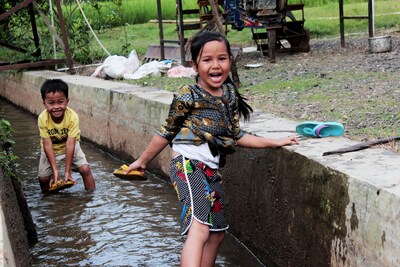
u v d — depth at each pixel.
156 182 7.54
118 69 10.87
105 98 9.08
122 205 6.70
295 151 4.45
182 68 10.50
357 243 3.70
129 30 19.98
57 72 12.41
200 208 4.02
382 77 8.27
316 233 4.19
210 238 4.20
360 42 13.07
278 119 5.79
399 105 6.42
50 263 5.33
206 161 4.12
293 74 9.45
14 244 4.09
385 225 3.42
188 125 4.15
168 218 6.26
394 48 11.51
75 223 6.23
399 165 3.94
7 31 14.05
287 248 4.63
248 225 5.30
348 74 8.82
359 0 22.59
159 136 4.20
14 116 12.52
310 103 6.97
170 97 7.80
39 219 6.37
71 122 6.94
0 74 14.52
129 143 8.42
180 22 11.30
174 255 5.39
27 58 13.55
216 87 4.14
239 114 4.46
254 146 4.43
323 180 4.07
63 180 6.92
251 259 5.20
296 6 11.95
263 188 4.95
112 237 5.83
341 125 4.77
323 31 15.69
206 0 11.30
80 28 14.20
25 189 7.41
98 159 8.88
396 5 19.72
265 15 11.04
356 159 4.14
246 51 13.14
